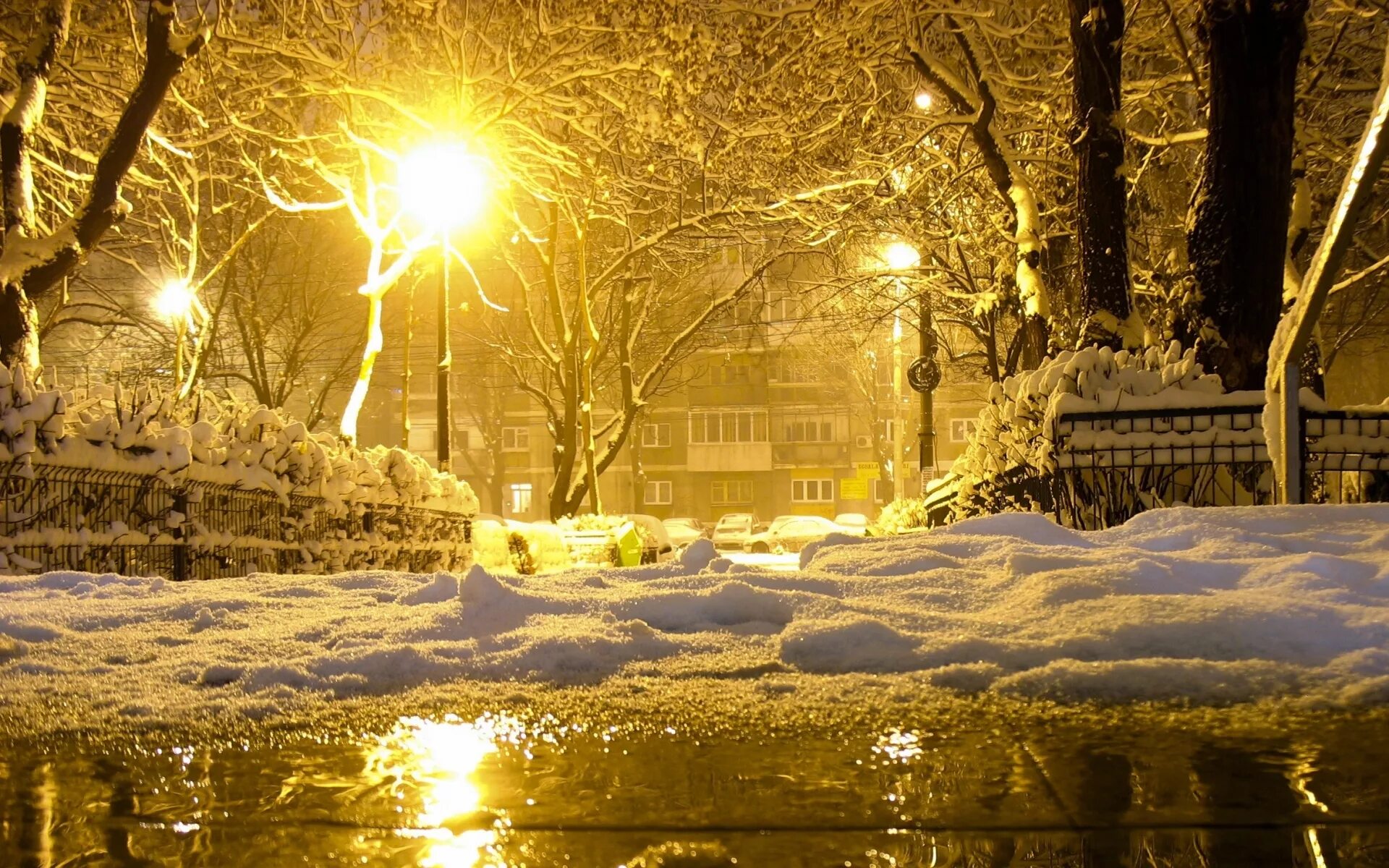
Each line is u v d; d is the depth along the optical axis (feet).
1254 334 34.19
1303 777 8.04
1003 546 17.47
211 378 120.16
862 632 12.78
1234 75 34.35
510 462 232.73
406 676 12.50
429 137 70.18
